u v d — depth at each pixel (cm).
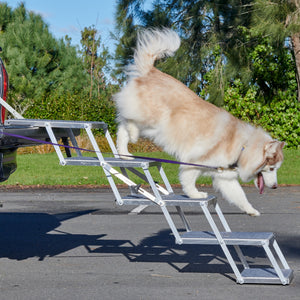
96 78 3756
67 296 457
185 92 588
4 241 702
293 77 2109
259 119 2145
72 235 743
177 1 2562
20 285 493
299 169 1606
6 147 555
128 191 1251
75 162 529
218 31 2486
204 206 503
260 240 496
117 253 630
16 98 3250
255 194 1184
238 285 494
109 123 2362
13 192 1245
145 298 450
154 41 633
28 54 3819
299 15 1706
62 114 2383
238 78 2219
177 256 614
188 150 562
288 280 495
